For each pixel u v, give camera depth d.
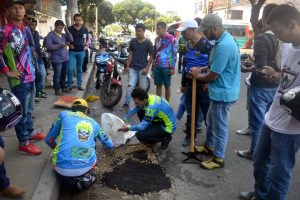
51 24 17.58
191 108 4.88
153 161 4.38
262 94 4.24
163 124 4.71
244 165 4.41
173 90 9.12
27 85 3.92
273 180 2.84
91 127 3.56
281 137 2.72
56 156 3.42
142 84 6.90
